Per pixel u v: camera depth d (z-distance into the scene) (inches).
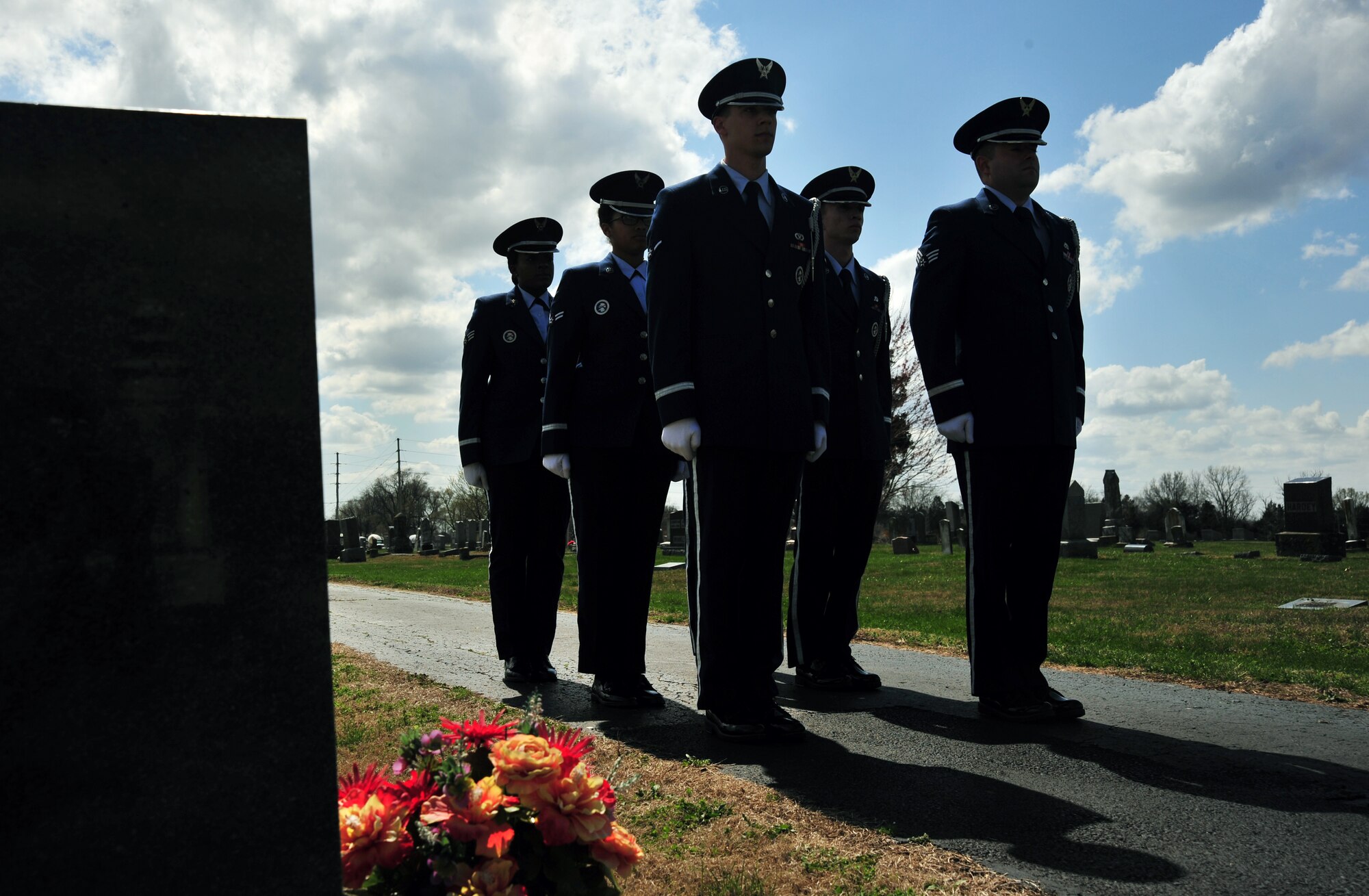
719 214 182.7
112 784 66.1
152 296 68.3
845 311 247.9
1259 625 358.3
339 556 1517.0
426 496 3656.5
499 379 267.9
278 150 71.9
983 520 197.3
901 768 156.0
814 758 163.3
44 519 65.5
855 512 243.0
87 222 67.2
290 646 70.0
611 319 228.5
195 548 68.4
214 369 69.4
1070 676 239.1
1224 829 123.6
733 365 179.6
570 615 444.5
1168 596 488.4
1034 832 123.3
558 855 82.1
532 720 93.3
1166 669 243.9
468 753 88.2
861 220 251.0
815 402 188.2
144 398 67.9
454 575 815.1
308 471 71.0
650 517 227.8
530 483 260.8
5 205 65.7
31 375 65.7
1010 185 201.5
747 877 107.0
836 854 114.2
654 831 125.3
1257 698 210.1
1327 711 197.2
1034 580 196.4
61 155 67.1
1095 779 147.5
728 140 186.9
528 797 81.5
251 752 68.8
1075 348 209.0
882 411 258.2
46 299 66.1
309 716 70.1
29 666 64.9
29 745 64.7
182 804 67.4
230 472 69.4
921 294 201.8
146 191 68.7
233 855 68.1
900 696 224.8
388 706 209.8
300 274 71.7
